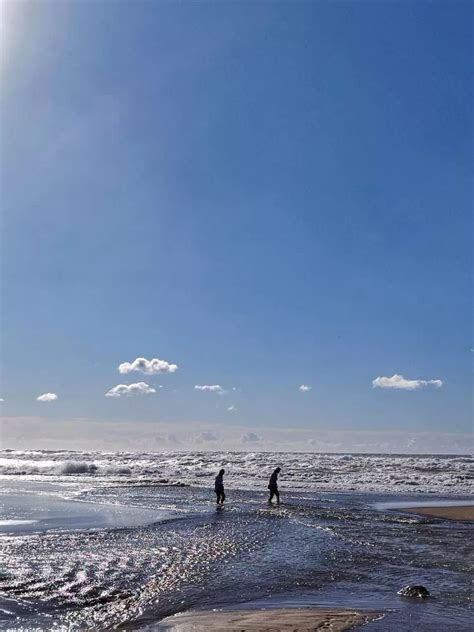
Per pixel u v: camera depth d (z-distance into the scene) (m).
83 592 10.03
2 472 51.28
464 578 11.54
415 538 16.92
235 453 114.75
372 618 8.33
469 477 43.91
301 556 13.84
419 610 8.91
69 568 12.01
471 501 29.27
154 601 9.50
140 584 10.68
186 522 19.78
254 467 56.19
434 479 42.44
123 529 17.88
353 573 11.94
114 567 12.18
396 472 49.56
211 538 16.34
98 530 17.62
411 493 33.97
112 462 71.19
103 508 23.91
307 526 19.16
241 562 12.96
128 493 31.27
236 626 7.82
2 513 21.97
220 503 26.00
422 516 22.61
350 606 9.20
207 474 49.22
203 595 9.94
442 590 10.45
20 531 17.41
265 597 9.85
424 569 12.42
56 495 29.53
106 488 34.47
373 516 22.23
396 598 9.79
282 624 7.92
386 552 14.53
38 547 14.51
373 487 37.84
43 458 93.12
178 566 12.39
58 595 9.81
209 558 13.38
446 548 15.23
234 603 9.43
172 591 10.19
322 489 36.34
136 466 58.50
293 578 11.38
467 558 13.79
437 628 7.82
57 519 20.31
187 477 46.62
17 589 10.20
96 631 7.86
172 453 116.44
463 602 9.50
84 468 51.56
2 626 8.09
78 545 14.87
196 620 8.20
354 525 19.66
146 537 16.34
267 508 24.62
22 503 25.45
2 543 15.07
